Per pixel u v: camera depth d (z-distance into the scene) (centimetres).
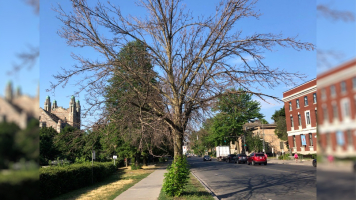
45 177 1081
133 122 873
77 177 1440
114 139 1002
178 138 980
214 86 907
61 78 802
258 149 5681
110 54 873
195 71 938
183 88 1013
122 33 909
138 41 939
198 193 1050
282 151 5766
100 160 2870
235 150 7319
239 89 956
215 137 5053
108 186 1524
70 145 850
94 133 855
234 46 905
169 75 959
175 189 974
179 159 979
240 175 1972
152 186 1445
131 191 1271
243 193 1134
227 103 962
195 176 1972
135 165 3175
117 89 868
